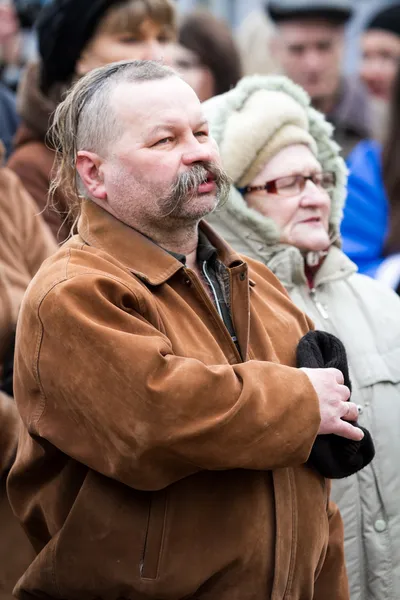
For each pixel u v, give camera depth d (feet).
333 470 18.67
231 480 17.90
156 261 18.40
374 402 23.94
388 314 25.17
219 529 17.71
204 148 18.26
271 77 25.71
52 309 17.30
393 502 23.62
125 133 18.20
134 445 16.83
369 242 35.50
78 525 17.99
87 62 30.66
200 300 18.57
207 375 16.98
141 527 17.70
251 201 24.76
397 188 35.50
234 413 16.88
